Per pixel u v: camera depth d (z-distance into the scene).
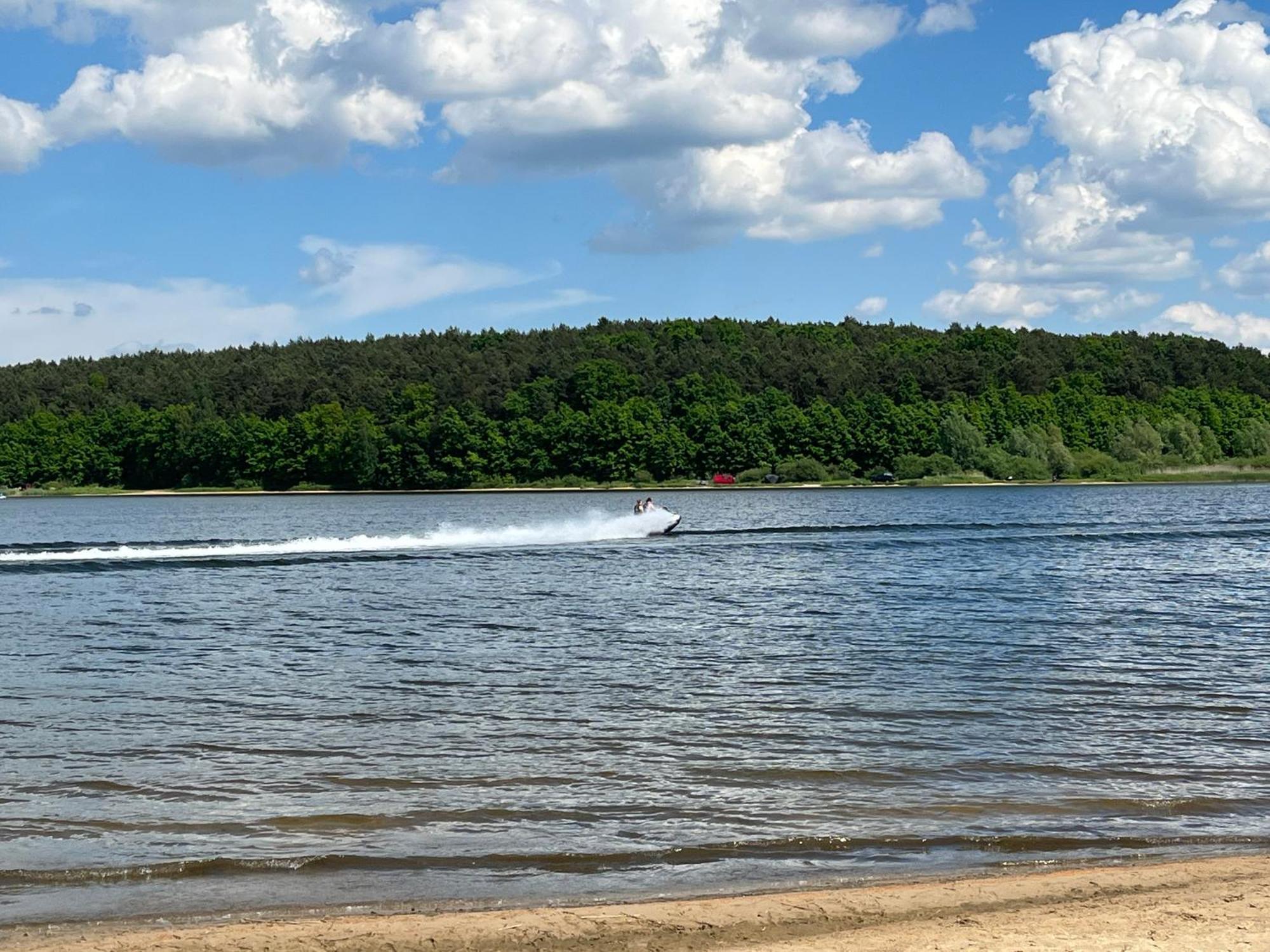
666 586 42.91
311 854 14.14
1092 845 14.41
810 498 130.88
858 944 10.87
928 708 21.86
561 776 17.36
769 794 16.48
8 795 16.47
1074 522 79.50
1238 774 17.38
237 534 80.38
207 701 22.80
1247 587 41.47
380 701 22.72
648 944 11.23
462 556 54.06
